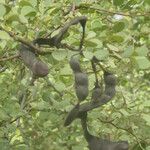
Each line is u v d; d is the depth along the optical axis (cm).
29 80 522
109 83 375
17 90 537
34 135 589
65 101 482
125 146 385
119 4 492
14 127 509
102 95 374
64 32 371
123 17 533
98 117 517
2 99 513
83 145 530
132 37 536
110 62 481
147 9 495
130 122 544
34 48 382
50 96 491
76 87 350
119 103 564
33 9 425
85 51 376
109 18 530
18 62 545
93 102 375
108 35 448
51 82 526
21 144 562
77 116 384
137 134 545
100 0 516
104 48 426
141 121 541
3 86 525
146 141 543
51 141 621
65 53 381
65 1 495
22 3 434
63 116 499
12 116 491
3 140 502
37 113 554
